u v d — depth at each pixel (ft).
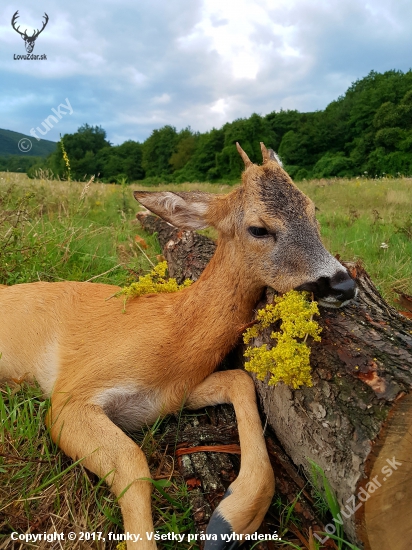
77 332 1.82
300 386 1.33
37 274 2.63
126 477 1.31
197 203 1.78
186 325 1.69
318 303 1.53
